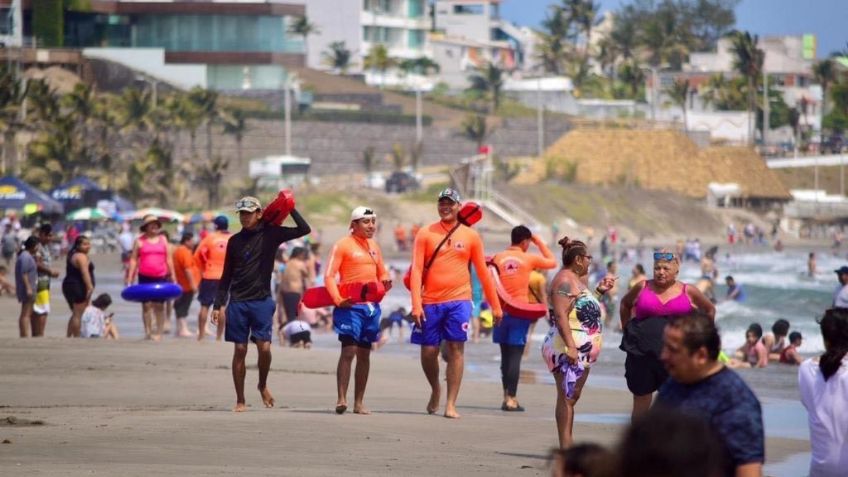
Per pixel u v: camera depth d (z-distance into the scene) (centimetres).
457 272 4206
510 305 4591
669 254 3142
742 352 7044
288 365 6106
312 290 4206
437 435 3747
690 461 1111
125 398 4616
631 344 3167
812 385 2570
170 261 7419
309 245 10562
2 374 5275
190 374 5444
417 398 5016
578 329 3409
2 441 3278
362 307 4178
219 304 4197
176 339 7300
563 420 3419
